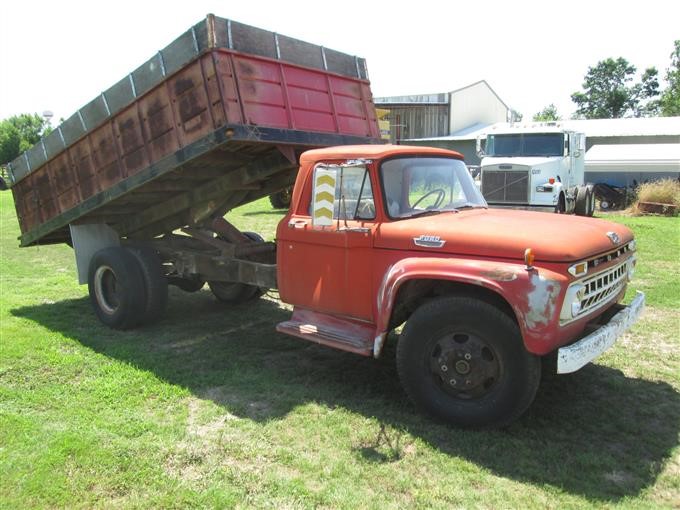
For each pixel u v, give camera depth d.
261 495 3.14
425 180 4.72
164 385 4.68
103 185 6.08
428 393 3.99
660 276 8.52
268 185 6.61
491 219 4.28
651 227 14.02
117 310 6.22
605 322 4.39
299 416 4.13
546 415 4.09
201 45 4.68
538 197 15.52
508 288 3.54
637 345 5.62
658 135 27.72
